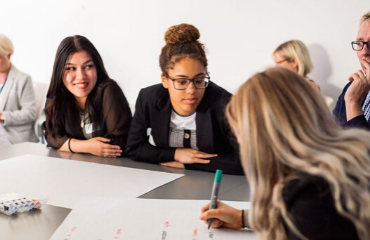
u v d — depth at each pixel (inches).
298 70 109.1
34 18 150.5
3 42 120.3
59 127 74.3
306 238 25.5
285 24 115.7
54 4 146.2
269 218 27.3
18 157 66.7
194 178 57.1
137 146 66.2
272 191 27.2
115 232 39.4
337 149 26.0
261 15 118.0
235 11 120.9
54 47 149.3
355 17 107.6
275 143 26.3
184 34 57.1
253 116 27.1
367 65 66.1
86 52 70.7
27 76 124.0
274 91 27.3
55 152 71.2
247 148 27.4
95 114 73.0
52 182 54.4
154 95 64.7
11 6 153.6
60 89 72.8
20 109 123.6
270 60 118.9
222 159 60.1
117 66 140.7
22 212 44.5
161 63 59.7
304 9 112.8
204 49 59.1
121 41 138.3
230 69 124.7
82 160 66.1
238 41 122.1
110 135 72.5
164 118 64.1
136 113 67.1
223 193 50.8
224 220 39.9
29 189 51.7
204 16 125.2
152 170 60.8
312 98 27.8
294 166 26.1
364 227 24.6
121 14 136.6
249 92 28.0
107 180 55.4
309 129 26.5
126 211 44.4
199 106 61.9
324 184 25.4
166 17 130.1
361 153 25.9
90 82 71.8
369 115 67.8
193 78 58.0
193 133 63.8
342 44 110.3
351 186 24.8
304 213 25.5
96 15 140.3
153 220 42.1
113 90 73.0
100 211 44.3
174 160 63.3
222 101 61.4
